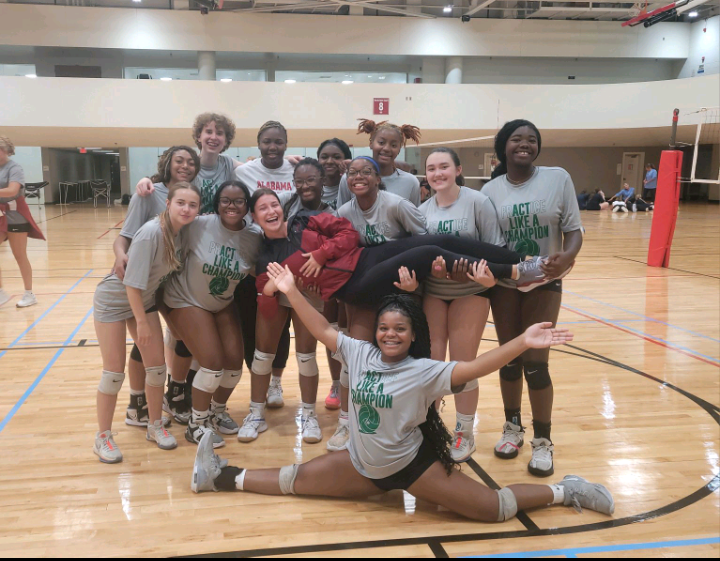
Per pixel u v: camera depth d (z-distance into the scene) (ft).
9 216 19.17
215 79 56.59
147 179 9.93
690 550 6.84
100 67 56.18
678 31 60.13
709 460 9.30
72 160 79.15
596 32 59.26
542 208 8.54
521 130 8.59
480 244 8.41
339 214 9.43
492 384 13.09
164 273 9.01
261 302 9.40
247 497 8.13
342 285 8.59
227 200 9.07
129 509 7.75
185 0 54.19
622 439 10.09
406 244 8.54
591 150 70.38
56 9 51.88
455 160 8.77
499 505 7.41
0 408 11.31
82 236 39.81
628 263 29.66
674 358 14.65
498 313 9.06
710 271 27.17
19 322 17.85
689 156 75.92
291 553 6.74
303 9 55.62
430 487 7.39
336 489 7.92
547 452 8.96
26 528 7.25
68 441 9.91
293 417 11.24
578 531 7.26
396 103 51.80
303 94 50.52
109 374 8.98
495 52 58.44
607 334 16.88
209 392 9.68
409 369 7.29
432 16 55.98
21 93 46.91
